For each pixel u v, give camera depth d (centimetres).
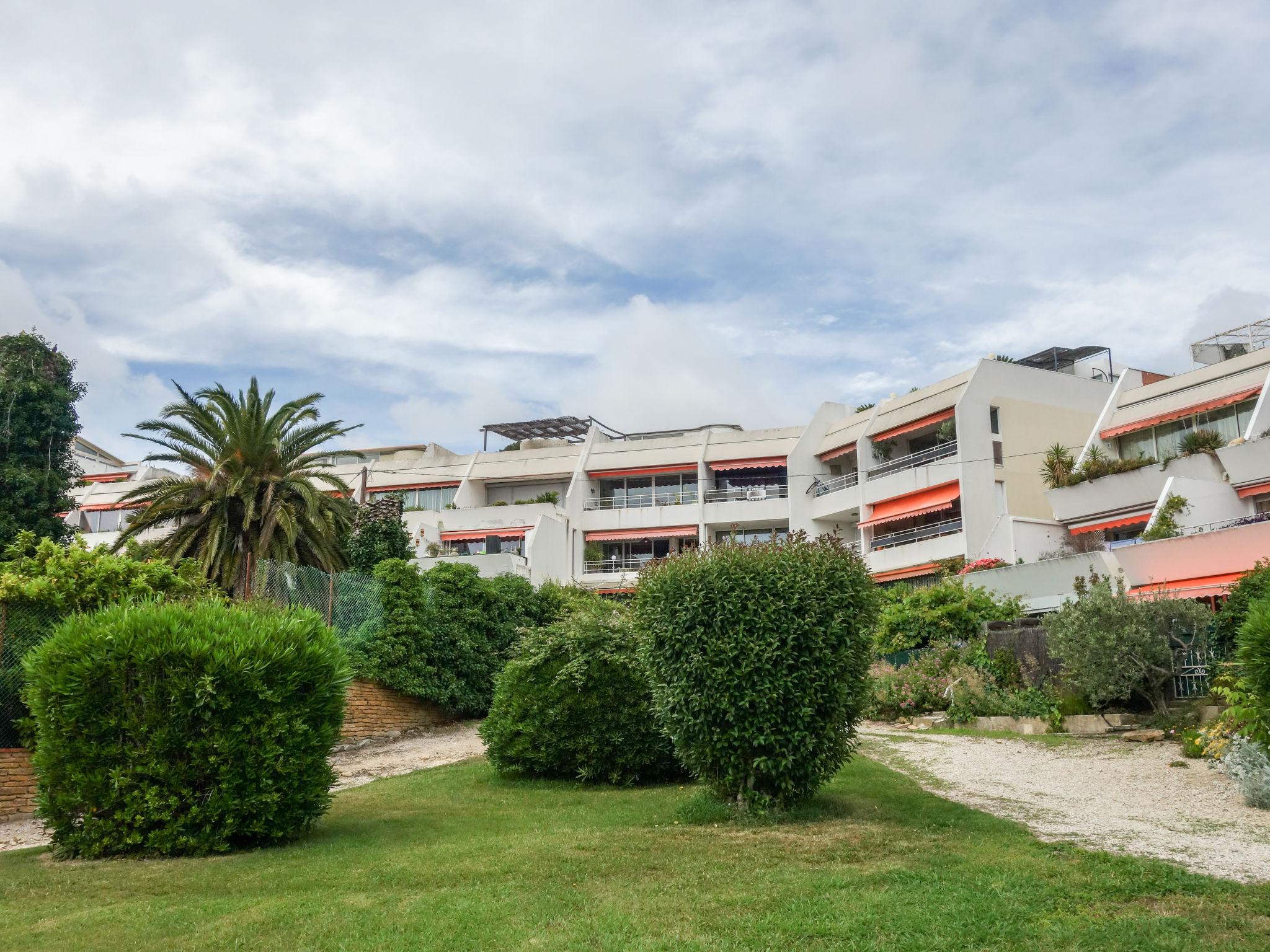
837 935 657
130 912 760
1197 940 625
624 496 5772
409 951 645
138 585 1625
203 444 3027
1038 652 2117
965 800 1228
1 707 1424
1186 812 1095
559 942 655
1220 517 2772
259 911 747
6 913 768
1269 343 3750
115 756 1026
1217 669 1753
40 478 2894
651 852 930
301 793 1070
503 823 1162
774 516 5300
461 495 5753
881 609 1221
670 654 1162
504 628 2823
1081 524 3381
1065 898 725
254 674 1053
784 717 1120
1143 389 3544
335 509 3138
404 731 2348
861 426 4903
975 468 3925
